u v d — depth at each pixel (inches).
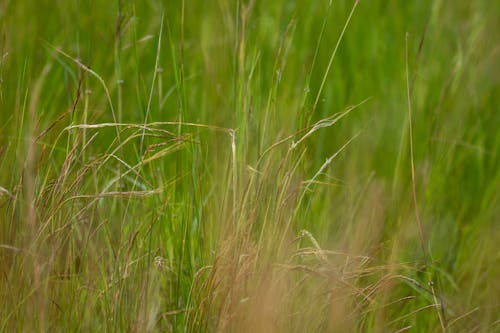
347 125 243.4
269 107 197.9
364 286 194.2
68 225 178.9
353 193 213.8
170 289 184.5
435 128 232.5
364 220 196.4
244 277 170.7
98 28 253.0
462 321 199.8
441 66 258.7
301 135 193.8
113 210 192.4
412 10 278.4
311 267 181.8
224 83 232.4
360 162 232.2
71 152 176.2
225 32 242.2
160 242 187.6
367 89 254.1
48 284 173.2
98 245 191.6
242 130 185.8
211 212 191.5
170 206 193.0
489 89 258.4
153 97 232.8
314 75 251.4
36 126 192.4
